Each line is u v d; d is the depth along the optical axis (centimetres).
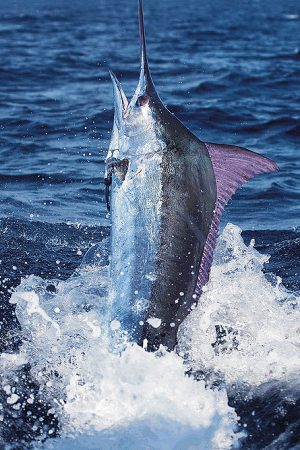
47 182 1202
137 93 596
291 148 1493
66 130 1540
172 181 577
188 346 608
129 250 581
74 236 939
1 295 745
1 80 2141
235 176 593
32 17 4909
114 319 581
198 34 3684
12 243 894
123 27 4119
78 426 550
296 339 655
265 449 526
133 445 529
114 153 591
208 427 542
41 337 650
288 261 875
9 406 572
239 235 796
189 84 2086
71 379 584
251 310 675
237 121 1672
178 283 578
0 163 1309
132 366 564
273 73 2317
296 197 1178
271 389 590
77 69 2341
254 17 5672
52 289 763
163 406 555
